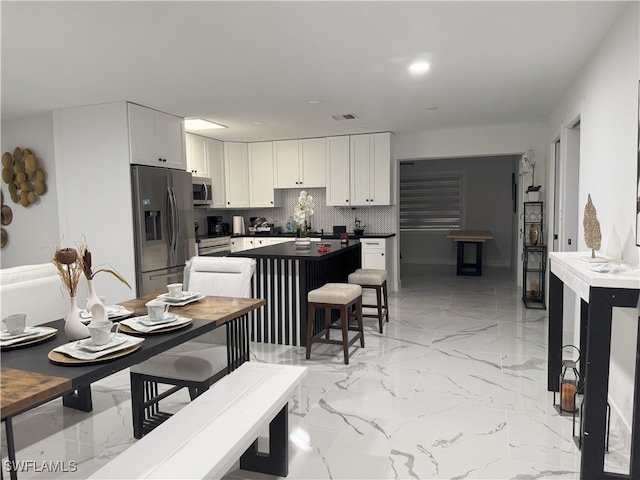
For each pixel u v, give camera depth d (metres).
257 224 7.24
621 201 2.44
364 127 5.95
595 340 1.85
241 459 2.11
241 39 2.85
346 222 7.01
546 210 5.61
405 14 2.52
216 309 2.36
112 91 4.04
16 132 5.22
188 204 5.24
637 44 2.24
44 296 2.90
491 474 2.03
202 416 1.76
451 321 4.76
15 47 2.93
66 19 2.52
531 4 2.40
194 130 5.97
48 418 2.68
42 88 3.91
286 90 4.05
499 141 5.99
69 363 1.57
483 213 9.48
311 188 7.22
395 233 6.67
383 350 3.81
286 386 2.04
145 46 2.94
